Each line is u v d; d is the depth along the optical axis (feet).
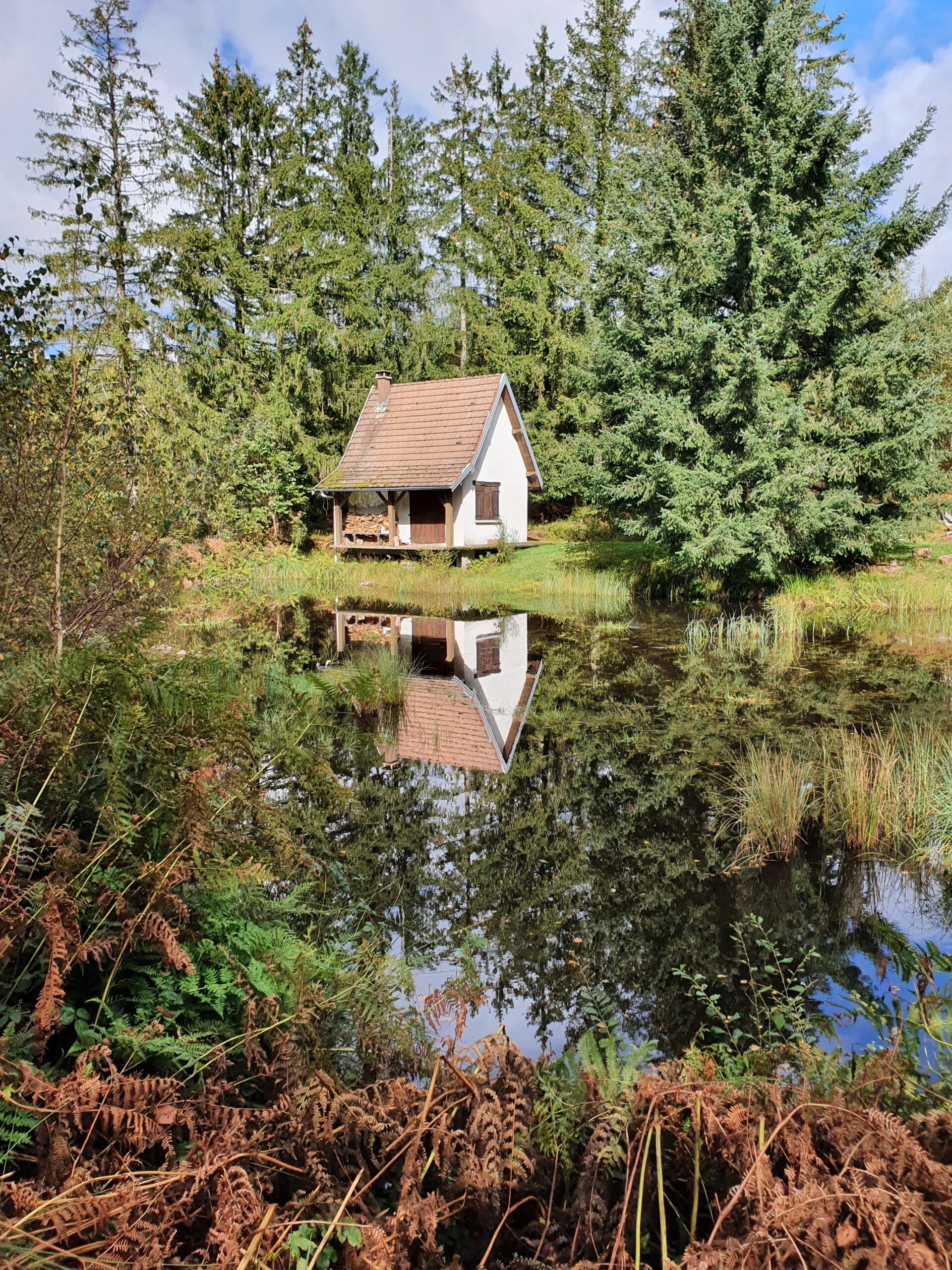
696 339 51.52
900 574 54.24
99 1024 7.09
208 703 9.39
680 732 25.86
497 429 83.97
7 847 6.99
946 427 51.80
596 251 61.21
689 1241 5.65
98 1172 5.43
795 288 51.08
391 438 84.99
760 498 50.78
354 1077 8.20
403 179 106.63
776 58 51.72
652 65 86.28
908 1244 4.57
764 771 19.62
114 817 7.60
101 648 12.16
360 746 12.69
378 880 15.28
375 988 9.41
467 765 22.99
